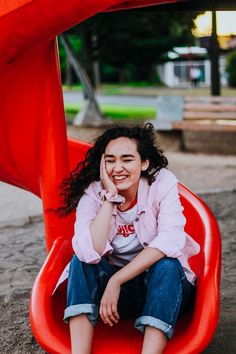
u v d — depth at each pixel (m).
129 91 22.75
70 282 2.20
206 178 7.00
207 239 2.62
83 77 11.45
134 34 14.02
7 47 2.26
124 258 2.41
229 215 5.25
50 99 2.75
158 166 2.42
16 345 2.91
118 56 16.22
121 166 2.30
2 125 2.79
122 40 15.15
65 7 2.11
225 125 9.02
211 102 9.44
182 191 2.95
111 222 2.34
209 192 6.08
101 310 2.15
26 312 3.28
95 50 13.33
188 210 2.88
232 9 4.30
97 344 2.25
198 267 2.67
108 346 2.23
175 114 9.50
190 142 10.19
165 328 2.09
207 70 30.34
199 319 2.17
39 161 2.86
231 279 3.76
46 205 2.85
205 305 2.20
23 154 2.89
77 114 12.95
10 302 3.42
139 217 2.35
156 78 30.06
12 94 2.71
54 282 2.41
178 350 2.11
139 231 2.36
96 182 2.41
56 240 2.69
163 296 2.12
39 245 4.52
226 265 4.02
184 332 2.23
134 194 2.36
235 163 8.13
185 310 2.38
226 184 6.61
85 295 2.16
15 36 2.21
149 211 2.34
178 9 4.37
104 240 2.22
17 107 2.75
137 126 2.44
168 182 2.37
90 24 10.45
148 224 2.35
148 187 2.36
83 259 2.20
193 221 2.85
